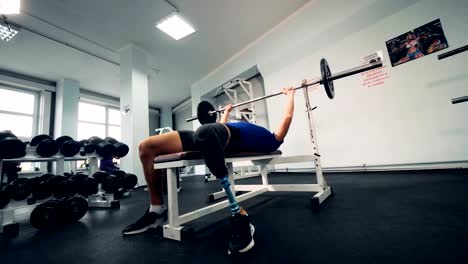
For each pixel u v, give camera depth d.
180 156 0.82
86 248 0.85
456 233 0.69
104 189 1.76
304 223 0.93
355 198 1.32
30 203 1.32
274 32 3.59
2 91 4.24
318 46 3.03
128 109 3.50
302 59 3.24
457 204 0.99
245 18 3.32
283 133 1.09
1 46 3.46
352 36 2.69
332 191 1.52
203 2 2.94
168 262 0.67
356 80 2.63
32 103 4.57
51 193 1.43
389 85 2.38
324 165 2.93
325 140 2.92
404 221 0.84
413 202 1.10
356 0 2.62
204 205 1.59
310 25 3.10
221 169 0.72
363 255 0.61
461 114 1.95
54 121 4.66
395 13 2.35
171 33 3.42
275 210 1.21
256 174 2.90
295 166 3.37
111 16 3.02
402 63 2.29
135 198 2.19
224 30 3.54
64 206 1.29
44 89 4.59
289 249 0.68
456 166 1.97
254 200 1.53
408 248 0.62
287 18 3.41
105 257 0.74
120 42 3.58
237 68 4.25
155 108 6.83
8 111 4.27
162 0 2.82
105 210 1.66
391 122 2.36
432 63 2.11
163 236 0.91
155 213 0.96
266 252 0.68
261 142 0.99
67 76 4.56
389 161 2.37
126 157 3.38
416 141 2.20
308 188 1.44
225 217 1.17
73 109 4.70
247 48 4.06
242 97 4.57
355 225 0.85
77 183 1.52
